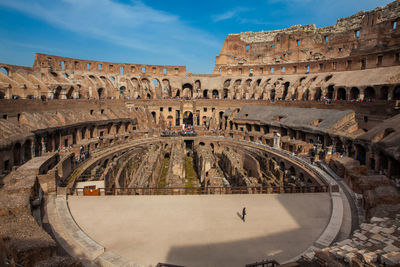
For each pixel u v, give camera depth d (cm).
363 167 3011
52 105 4850
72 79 6819
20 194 2025
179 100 7950
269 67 8150
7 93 4300
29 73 5625
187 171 5041
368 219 1992
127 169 4294
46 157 3234
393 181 2766
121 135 5938
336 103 5262
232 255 1702
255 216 2214
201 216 2203
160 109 7938
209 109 7981
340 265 1294
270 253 1727
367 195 2248
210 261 1639
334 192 2705
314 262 1406
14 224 1647
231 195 2638
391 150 2878
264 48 8725
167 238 1878
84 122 5141
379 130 3459
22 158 3472
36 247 1393
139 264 1592
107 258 1631
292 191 2961
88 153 4547
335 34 7331
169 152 5903
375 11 6366
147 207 2353
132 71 8306
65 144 4659
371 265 1323
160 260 1642
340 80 5975
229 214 2242
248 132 6081
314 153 4272
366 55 5903
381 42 6169
